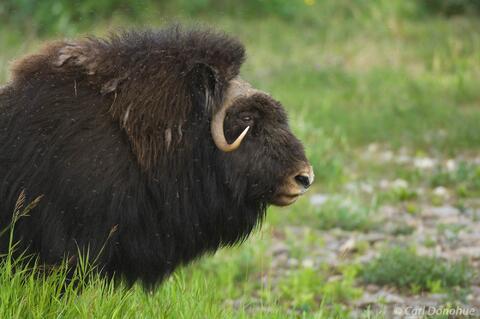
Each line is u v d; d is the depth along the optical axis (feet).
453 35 217.15
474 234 100.27
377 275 86.02
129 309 55.57
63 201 55.98
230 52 60.80
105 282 57.67
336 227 105.50
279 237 101.40
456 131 142.82
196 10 230.48
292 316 68.80
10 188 56.34
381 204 114.11
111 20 204.13
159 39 59.62
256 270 89.66
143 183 57.77
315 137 136.26
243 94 60.39
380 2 242.37
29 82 58.13
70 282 56.39
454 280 84.28
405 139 143.84
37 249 57.16
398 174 125.49
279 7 240.32
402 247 96.32
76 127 56.34
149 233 58.95
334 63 194.29
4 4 204.64
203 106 58.80
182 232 60.49
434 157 135.03
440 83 177.78
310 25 234.58
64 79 57.77
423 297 82.17
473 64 192.44
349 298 81.97
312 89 174.50
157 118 57.31
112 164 56.29
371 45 212.02
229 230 62.80
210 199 60.59
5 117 57.26
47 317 52.06
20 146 56.39
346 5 244.01
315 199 115.24
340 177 124.16
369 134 145.79
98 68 57.77
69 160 55.83
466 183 120.16
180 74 58.44
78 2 204.54
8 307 51.65
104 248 57.16
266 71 185.26
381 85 177.06
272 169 60.54
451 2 245.65
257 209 62.90
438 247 95.86
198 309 60.90
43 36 195.11
